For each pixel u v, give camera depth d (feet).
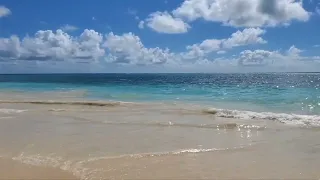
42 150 27.32
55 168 22.35
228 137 33.12
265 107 56.85
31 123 41.09
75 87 129.70
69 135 33.68
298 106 57.36
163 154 26.27
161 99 73.51
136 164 23.59
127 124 40.40
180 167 22.99
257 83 153.79
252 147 28.99
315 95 74.69
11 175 20.81
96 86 138.41
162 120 43.34
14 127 38.27
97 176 20.79
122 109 54.90
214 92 93.81
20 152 26.63
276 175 21.50
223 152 27.25
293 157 25.76
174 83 169.27
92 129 37.06
